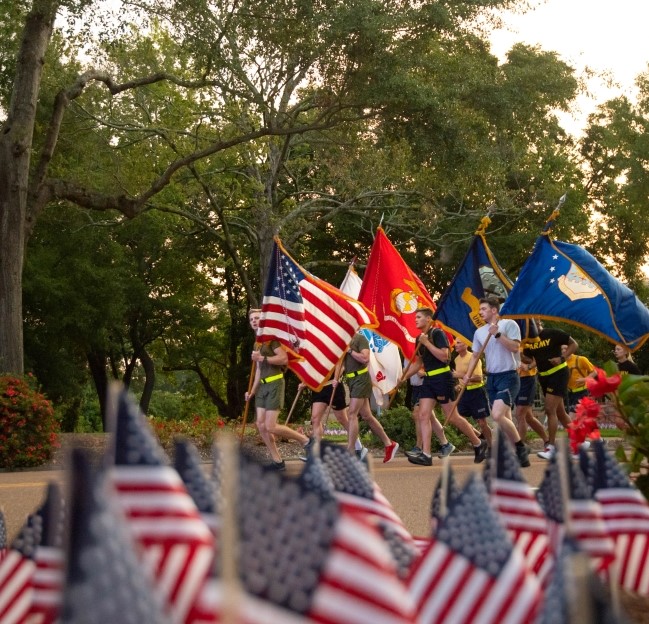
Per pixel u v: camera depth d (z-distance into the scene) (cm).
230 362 5103
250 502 149
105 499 123
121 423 176
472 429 1547
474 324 1513
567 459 268
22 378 1727
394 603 145
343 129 2945
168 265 4459
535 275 1277
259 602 145
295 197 4206
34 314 3834
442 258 3788
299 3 2473
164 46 3278
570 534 166
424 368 1536
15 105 2303
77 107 2912
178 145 3212
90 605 119
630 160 4634
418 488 1181
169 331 4700
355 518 148
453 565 200
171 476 178
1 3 2297
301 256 4447
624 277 4891
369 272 1650
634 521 316
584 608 127
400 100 2612
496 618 196
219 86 2644
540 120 3259
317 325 1398
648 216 4744
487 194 3322
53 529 235
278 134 2755
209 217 4003
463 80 2970
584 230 4628
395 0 2575
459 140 2800
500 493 269
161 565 171
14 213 2259
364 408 1572
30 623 232
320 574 145
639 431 536
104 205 2562
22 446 1645
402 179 3381
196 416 2064
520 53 3259
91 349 4188
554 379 1475
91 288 3794
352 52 2544
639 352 5044
